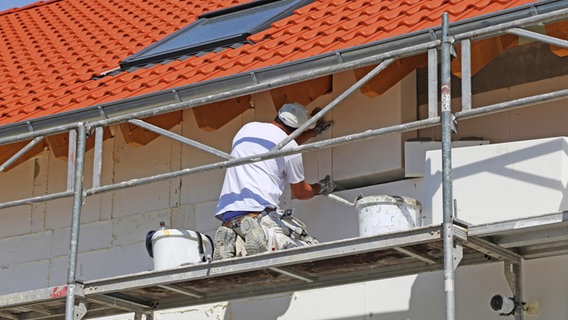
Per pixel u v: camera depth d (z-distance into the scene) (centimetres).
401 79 1873
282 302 1902
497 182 1689
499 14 1659
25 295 1822
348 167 1917
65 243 2192
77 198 1800
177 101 1909
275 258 1641
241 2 2609
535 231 1552
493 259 1658
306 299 1880
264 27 2156
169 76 2048
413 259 1672
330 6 2147
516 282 1666
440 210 1720
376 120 1908
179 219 2084
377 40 1747
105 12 2858
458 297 1734
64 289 1781
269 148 1781
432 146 1850
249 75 1839
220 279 1773
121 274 2112
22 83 2406
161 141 2138
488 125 1898
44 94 2259
